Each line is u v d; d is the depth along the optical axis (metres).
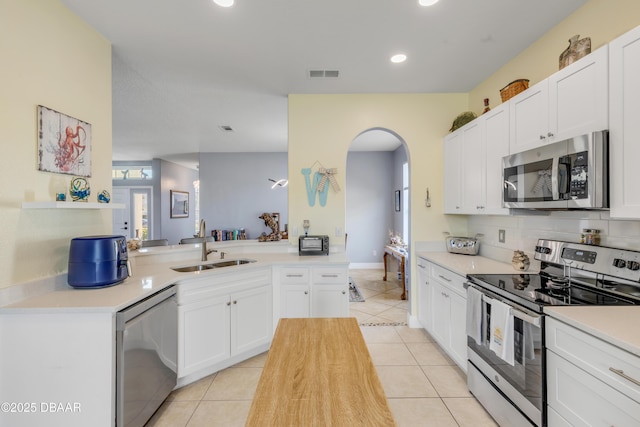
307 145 3.47
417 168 3.49
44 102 1.81
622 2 1.74
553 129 1.87
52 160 1.85
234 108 3.95
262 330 2.85
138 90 3.36
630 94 1.38
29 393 1.58
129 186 7.62
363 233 6.90
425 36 2.36
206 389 2.33
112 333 1.59
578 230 2.02
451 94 3.48
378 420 0.82
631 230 1.67
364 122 3.48
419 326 3.50
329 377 1.04
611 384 1.16
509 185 2.19
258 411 0.86
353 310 4.11
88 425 1.58
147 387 1.85
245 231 6.85
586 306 1.50
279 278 2.96
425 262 3.23
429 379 2.46
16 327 1.58
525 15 2.11
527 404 1.62
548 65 2.30
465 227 3.50
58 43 1.91
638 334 1.15
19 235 1.66
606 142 1.50
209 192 6.88
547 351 1.49
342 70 2.91
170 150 6.60
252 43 2.44
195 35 2.32
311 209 3.49
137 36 2.32
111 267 1.94
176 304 2.25
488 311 1.96
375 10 2.05
